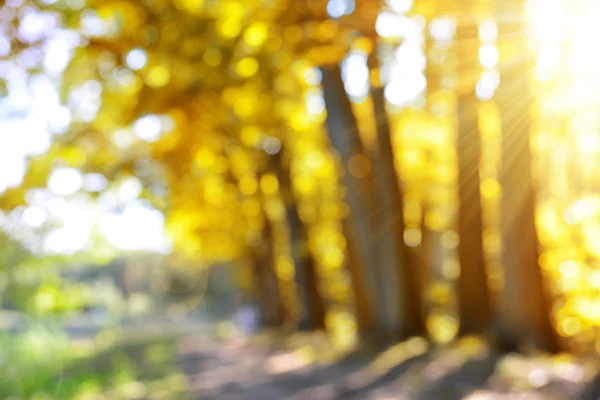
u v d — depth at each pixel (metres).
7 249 7.77
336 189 15.75
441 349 10.81
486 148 11.77
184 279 40.34
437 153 13.34
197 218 17.16
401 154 13.61
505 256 9.67
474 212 11.34
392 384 8.83
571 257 8.50
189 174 13.84
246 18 8.54
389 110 13.18
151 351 13.44
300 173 16.30
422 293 12.41
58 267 8.39
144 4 8.46
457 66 10.32
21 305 8.02
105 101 10.38
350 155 12.05
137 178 11.73
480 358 9.28
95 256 9.12
